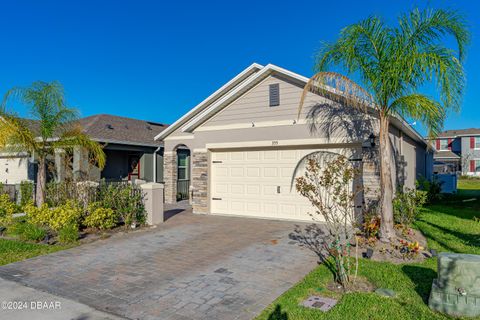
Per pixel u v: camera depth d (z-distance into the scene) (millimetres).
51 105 11641
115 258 6789
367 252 6434
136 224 9898
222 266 6164
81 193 10055
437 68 6543
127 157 18609
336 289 4992
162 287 5172
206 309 4379
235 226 9844
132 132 18547
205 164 12266
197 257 6781
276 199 10977
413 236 8141
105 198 9844
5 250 7402
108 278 5609
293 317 4082
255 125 11195
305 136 10258
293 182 10656
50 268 6168
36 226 8836
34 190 14047
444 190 20938
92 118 18891
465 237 8148
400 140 12617
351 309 4223
